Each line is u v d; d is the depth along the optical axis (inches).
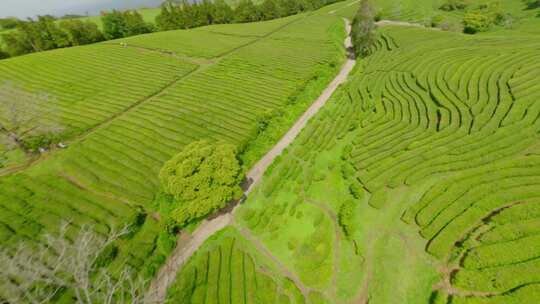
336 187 1583.4
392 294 1056.8
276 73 3161.9
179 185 1291.8
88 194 1617.9
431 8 5137.8
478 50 2635.3
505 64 2201.0
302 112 2481.5
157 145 1991.9
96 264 1216.2
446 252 1099.9
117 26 4781.0
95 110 2443.4
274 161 1856.5
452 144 1573.6
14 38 3848.4
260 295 1125.7
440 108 1934.1
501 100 1781.5
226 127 2213.3
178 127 2204.7
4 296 799.7
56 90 2743.6
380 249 1203.2
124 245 1373.0
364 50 3462.1
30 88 2751.0
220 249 1362.0
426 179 1425.9
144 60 3518.7
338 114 2290.8
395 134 1830.7
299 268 1233.4
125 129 2180.1
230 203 1615.4
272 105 2539.4
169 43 4119.1
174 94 2736.2
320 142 1966.0
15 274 811.4
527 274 934.4
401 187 1428.4
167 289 1138.0
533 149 1413.6
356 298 1096.2
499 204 1180.5
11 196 1556.3
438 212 1246.9
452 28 3791.8
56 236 1338.6
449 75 2276.1
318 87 2881.4
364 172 1596.9
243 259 1298.0
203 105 2524.6
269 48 3969.0
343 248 1266.0
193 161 1332.4
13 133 1998.0
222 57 3693.4
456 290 992.9
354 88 2657.5
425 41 3284.9
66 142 2066.9
